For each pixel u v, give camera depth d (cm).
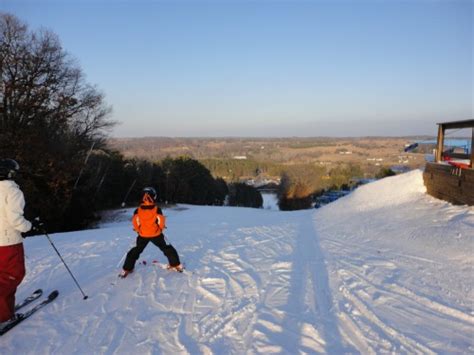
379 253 586
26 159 1864
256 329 345
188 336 336
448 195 817
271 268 545
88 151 2509
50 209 2073
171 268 536
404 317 356
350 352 299
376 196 1145
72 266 575
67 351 314
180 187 4878
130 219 2759
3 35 2008
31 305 412
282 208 5566
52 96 2191
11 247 360
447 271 459
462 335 316
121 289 460
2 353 311
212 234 880
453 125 837
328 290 440
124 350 314
